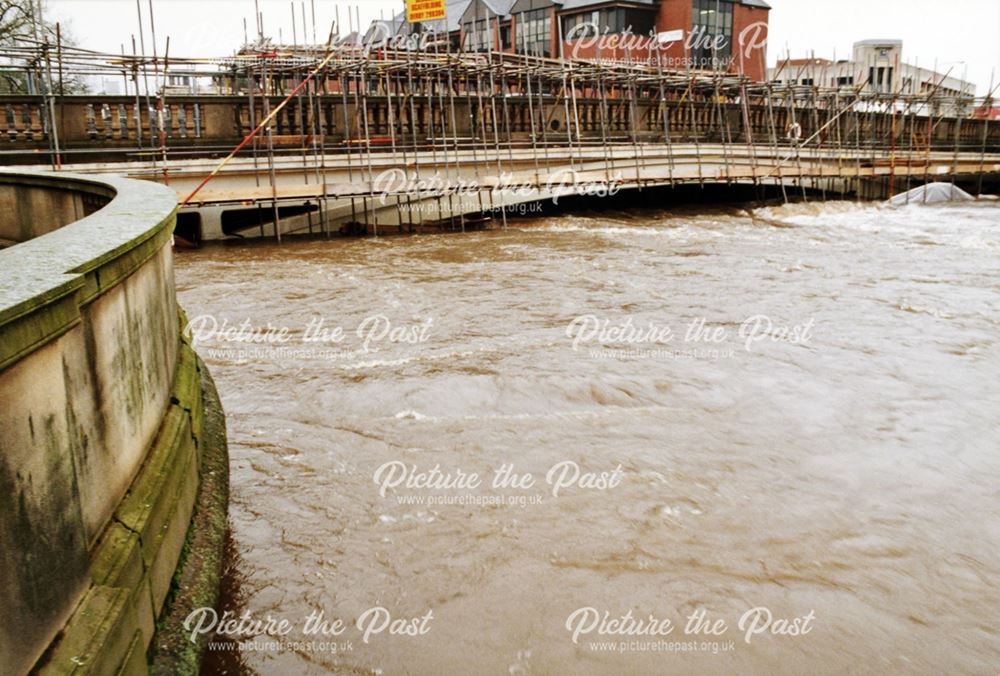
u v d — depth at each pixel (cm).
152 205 536
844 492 637
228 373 946
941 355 1041
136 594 345
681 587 500
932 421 798
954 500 626
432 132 2441
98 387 342
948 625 467
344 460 691
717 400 859
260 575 507
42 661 267
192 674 380
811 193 3862
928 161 4038
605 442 736
